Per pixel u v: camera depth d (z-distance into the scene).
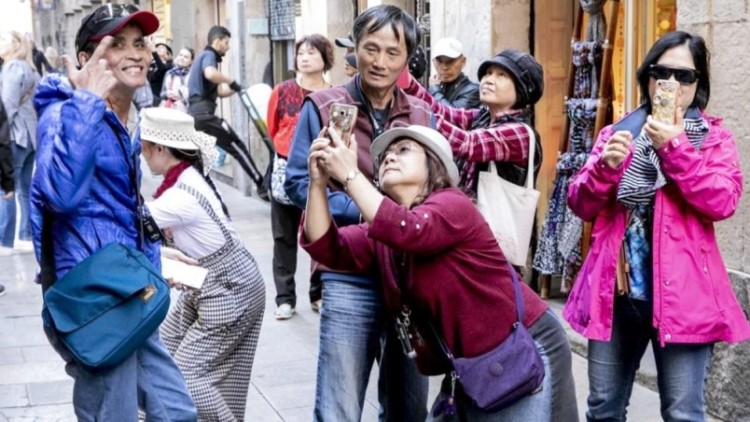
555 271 7.61
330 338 4.41
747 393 5.48
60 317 3.92
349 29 12.02
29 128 10.89
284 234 8.01
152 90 17.58
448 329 3.77
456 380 3.80
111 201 4.00
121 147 4.01
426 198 3.82
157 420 4.14
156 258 4.22
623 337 4.41
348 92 4.59
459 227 3.69
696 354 4.27
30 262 10.45
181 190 4.81
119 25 4.08
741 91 5.49
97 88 3.91
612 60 7.27
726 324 4.23
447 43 7.84
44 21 42.03
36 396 6.39
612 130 4.41
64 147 3.78
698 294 4.21
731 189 4.18
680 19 5.82
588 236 7.33
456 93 7.89
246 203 14.07
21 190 11.06
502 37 8.20
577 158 7.41
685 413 4.28
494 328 3.75
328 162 3.73
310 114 4.59
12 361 7.13
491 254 3.77
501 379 3.73
